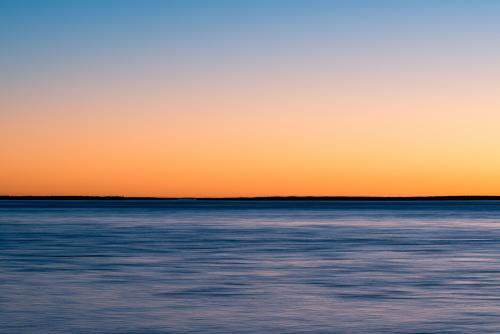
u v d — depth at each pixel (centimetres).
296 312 1984
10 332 1731
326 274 2834
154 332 1736
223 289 2412
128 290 2388
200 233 5800
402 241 4775
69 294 2297
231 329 1769
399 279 2680
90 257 3572
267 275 2802
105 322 1848
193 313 1970
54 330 1753
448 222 8350
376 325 1812
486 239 4994
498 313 1969
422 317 1914
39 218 9569
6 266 3138
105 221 8475
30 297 2236
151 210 15375
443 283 2566
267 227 6944
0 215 11038
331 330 1758
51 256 3625
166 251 3944
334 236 5375
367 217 10369
